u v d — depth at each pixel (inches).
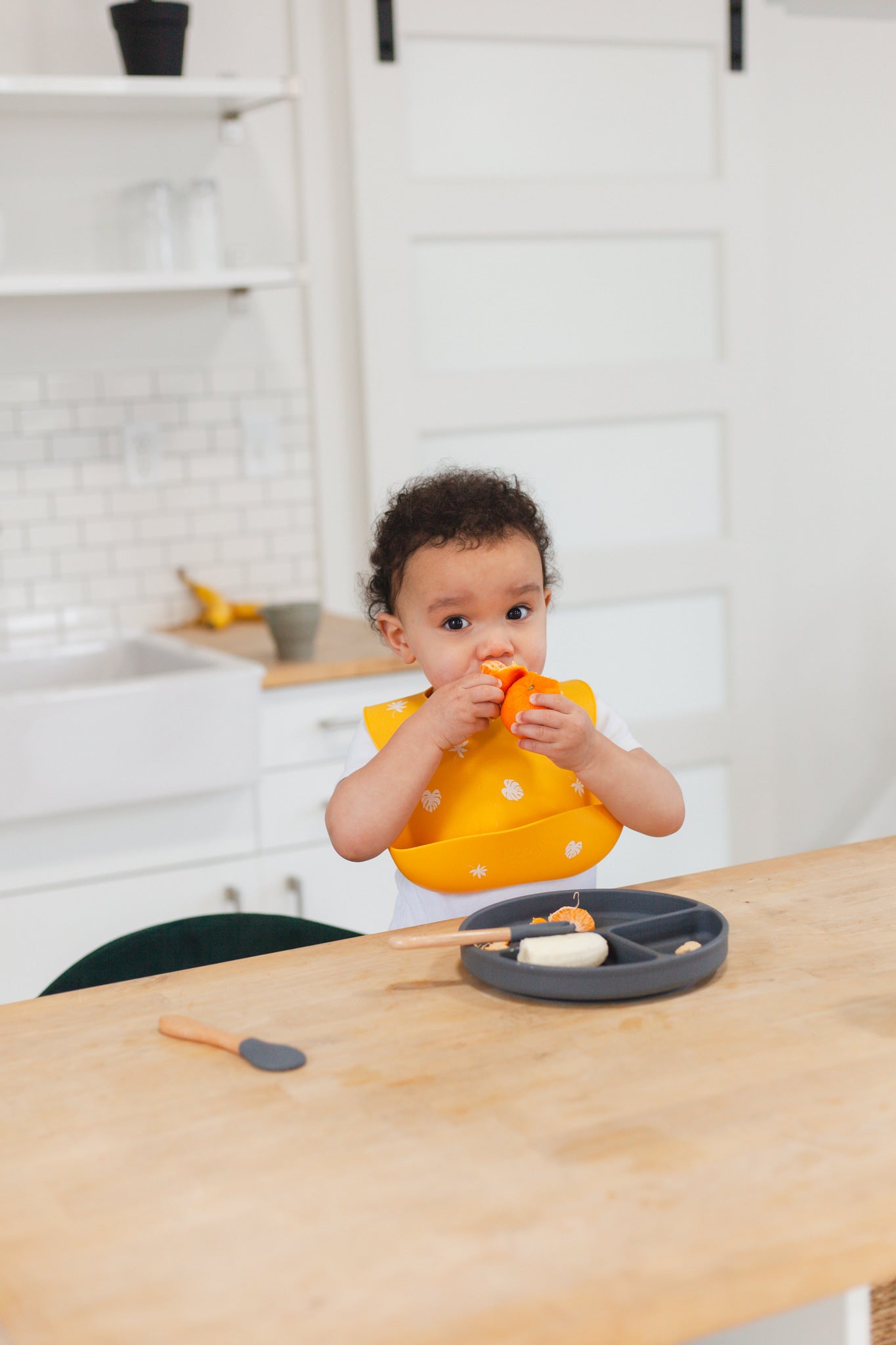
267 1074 33.9
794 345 138.7
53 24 104.1
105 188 107.8
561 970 36.5
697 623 134.3
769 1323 29.6
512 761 51.3
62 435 109.0
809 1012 36.0
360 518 120.3
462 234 118.5
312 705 96.4
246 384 115.0
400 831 47.2
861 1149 28.7
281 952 43.2
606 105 123.1
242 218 113.0
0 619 108.7
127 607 112.7
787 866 50.2
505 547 48.1
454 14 115.4
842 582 145.3
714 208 127.3
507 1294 24.2
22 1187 28.9
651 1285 24.3
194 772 90.5
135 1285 25.0
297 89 100.7
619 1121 30.4
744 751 136.8
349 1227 26.6
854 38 136.3
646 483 130.3
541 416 123.8
